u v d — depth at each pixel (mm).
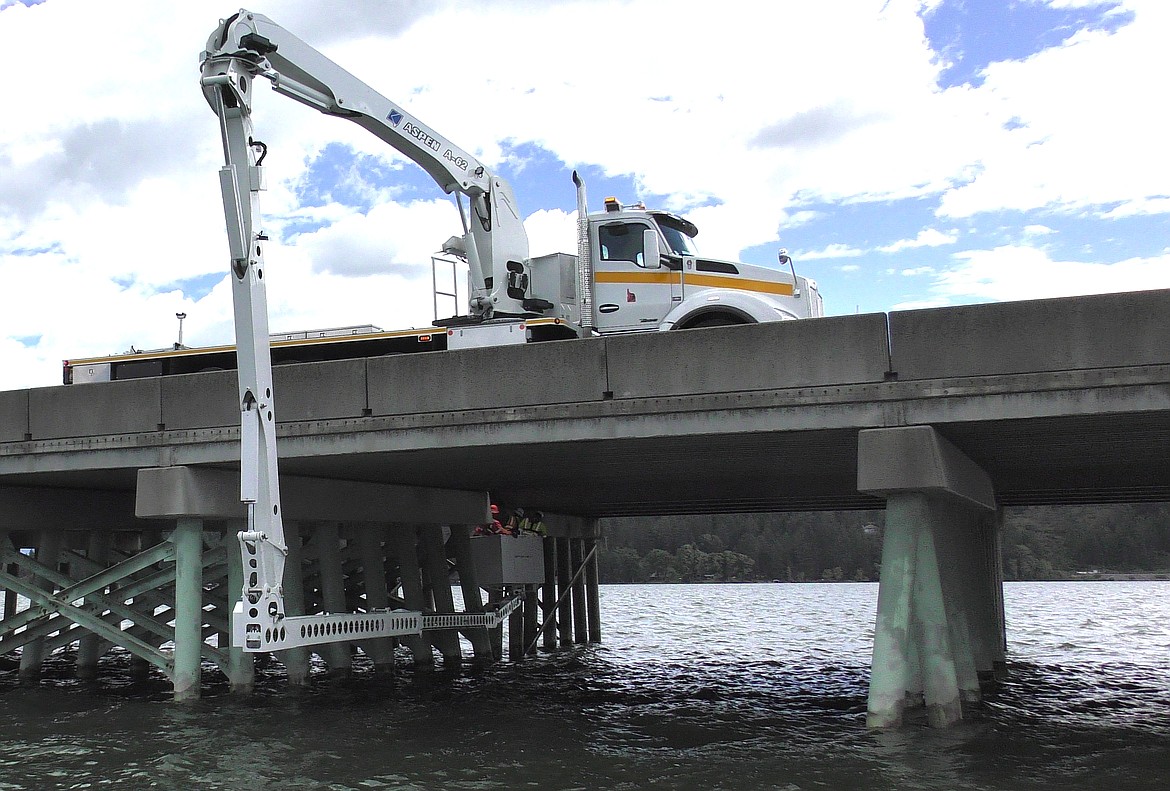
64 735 14125
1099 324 11391
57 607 17828
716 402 12719
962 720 13250
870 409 12188
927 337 12008
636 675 22078
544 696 18375
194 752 12898
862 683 20578
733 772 11586
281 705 16734
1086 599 63281
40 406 16250
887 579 12523
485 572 21047
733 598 70312
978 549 19672
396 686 19656
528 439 13469
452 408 13844
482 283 18750
